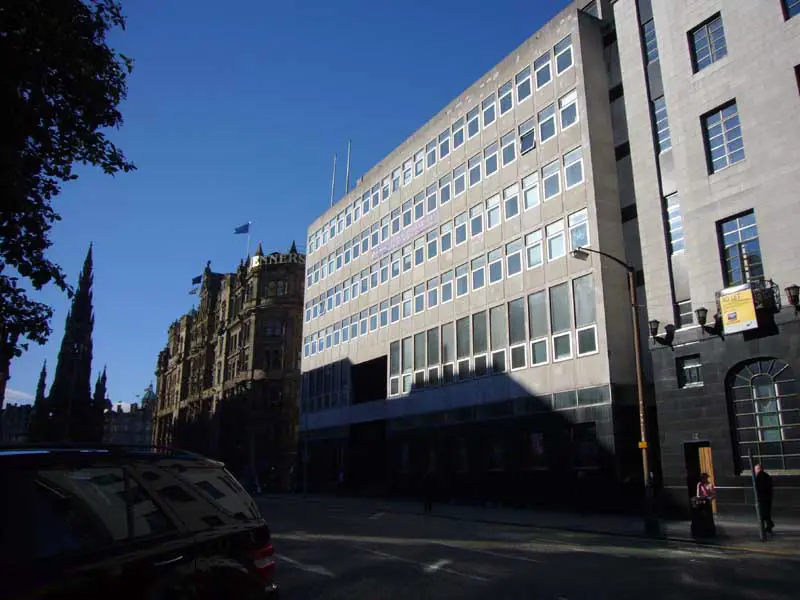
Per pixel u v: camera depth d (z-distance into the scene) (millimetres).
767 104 20781
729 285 21297
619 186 27797
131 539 3617
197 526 4238
